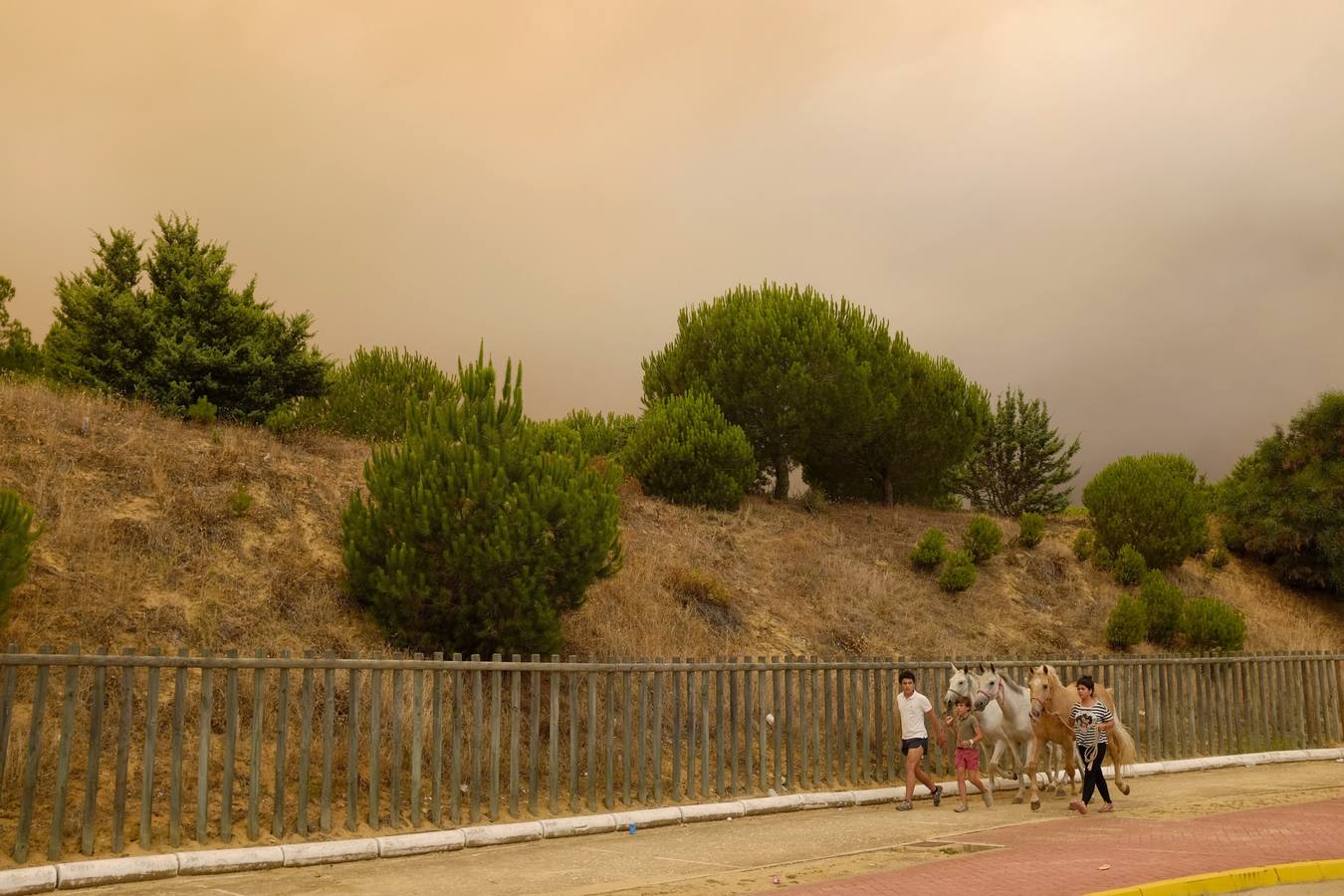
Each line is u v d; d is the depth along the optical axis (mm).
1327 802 13172
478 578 13609
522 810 12102
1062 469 46406
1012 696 14133
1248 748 19641
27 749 8953
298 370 21797
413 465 14039
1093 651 23328
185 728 11586
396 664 11258
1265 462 32125
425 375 26312
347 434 23000
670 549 21344
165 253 21297
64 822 9695
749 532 24109
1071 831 11219
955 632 22500
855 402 27500
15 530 10773
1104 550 27719
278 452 18734
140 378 19906
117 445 16734
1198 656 19125
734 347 27734
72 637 12320
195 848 9703
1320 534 30203
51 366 20656
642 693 13281
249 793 10125
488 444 14227
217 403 20828
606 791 12648
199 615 13523
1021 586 25734
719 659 17625
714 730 15398
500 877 9320
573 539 14266
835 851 10617
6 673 9031
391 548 13664
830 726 15094
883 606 22391
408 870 9742
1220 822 11375
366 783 11820
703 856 10375
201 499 15844
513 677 12188
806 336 27484
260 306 21875
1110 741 14414
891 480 30672
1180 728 18750
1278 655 20453
